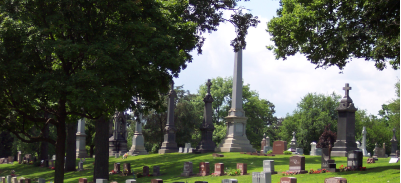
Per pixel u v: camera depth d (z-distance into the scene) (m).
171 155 43.28
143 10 20.88
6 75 18.36
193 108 69.19
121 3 19.25
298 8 21.28
